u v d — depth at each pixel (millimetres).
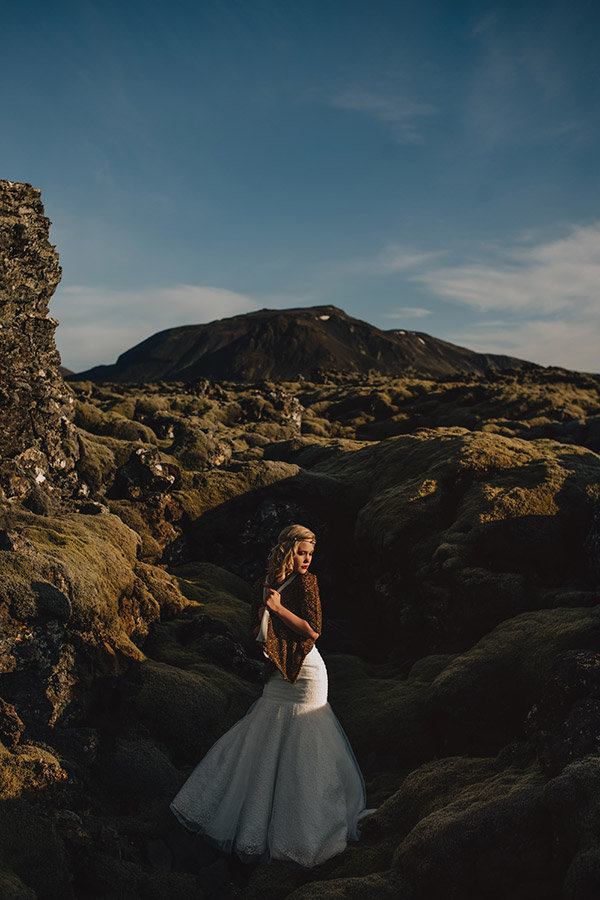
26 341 12414
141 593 9547
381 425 44906
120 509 13266
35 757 5578
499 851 4309
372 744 7309
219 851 5605
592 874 3580
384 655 10586
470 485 11750
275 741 5375
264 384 51219
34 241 12273
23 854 4645
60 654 6812
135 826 5703
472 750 6773
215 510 14320
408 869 4676
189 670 8453
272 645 5309
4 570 6941
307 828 5160
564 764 4633
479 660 7352
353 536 13672
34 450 12203
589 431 25812
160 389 75188
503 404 43094
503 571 9680
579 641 6570
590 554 9367
